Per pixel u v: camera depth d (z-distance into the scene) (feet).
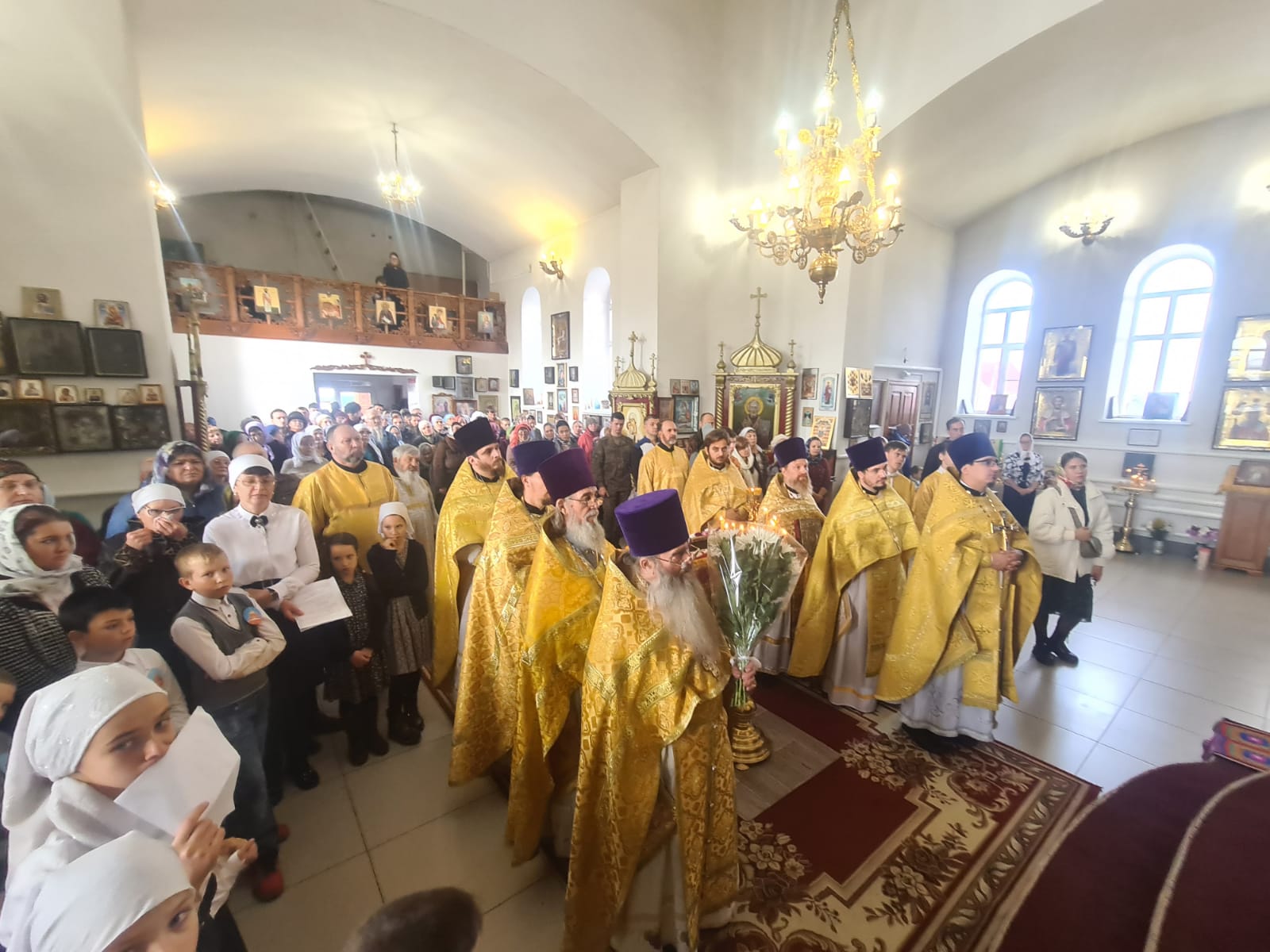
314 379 45.68
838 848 8.00
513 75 25.73
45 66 14.53
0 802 5.07
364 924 2.49
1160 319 26.50
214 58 25.18
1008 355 32.14
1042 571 13.35
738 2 28.04
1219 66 20.83
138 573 7.63
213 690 6.67
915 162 26.23
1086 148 26.73
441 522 10.21
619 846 5.67
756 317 29.81
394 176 33.24
